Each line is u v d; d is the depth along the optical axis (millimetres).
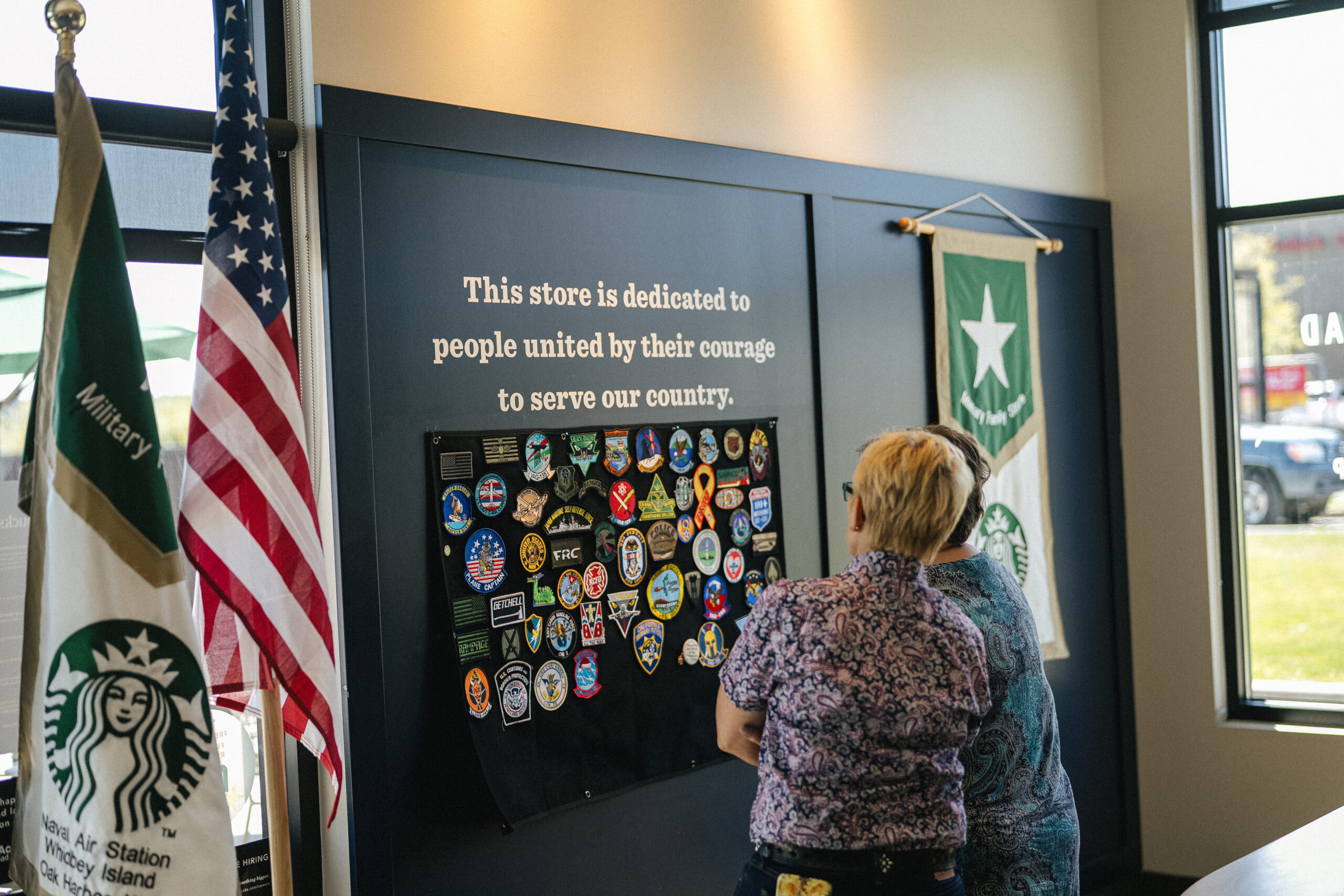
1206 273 4277
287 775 2381
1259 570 4250
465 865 2479
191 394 2162
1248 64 4207
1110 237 4363
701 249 3016
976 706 1713
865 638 1657
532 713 2576
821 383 3291
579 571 2686
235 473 1899
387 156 2404
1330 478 4121
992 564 1981
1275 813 4098
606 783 2721
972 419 3740
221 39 2078
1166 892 4203
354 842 2309
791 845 1649
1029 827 1896
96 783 1667
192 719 1729
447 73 2521
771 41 3227
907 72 3629
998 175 3949
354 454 2314
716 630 2984
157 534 1732
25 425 2082
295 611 1941
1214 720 4219
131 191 2217
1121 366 4355
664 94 2957
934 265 3635
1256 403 4238
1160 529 4320
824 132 3365
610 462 2762
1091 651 4230
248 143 1968
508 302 2604
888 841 1620
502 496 2551
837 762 1631
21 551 2070
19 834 1772
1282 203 4145
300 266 2383
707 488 2979
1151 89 4281
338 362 2299
